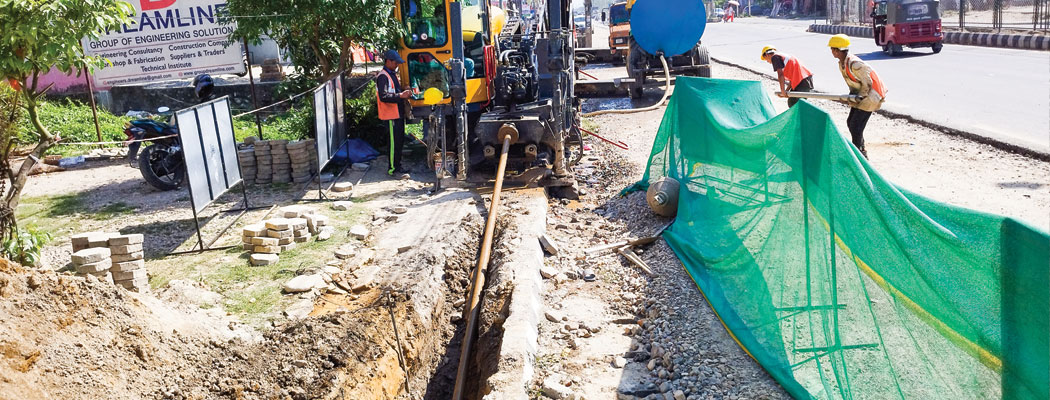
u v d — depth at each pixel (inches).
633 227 340.8
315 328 231.0
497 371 209.2
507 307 247.6
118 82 597.0
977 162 393.7
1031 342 124.0
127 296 213.9
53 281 198.1
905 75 737.6
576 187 401.7
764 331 214.5
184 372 204.5
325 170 446.0
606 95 764.6
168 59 597.3
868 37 1314.0
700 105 322.7
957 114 511.5
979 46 1016.9
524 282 263.0
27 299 187.8
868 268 172.9
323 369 216.2
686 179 341.4
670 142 368.5
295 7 453.1
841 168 182.4
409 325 252.2
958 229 142.3
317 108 389.1
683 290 261.7
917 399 157.6
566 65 425.4
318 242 315.3
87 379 181.5
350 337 229.3
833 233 188.1
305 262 290.0
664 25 628.1
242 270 283.0
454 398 221.1
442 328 271.4
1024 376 126.2
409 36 434.6
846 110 557.0
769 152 238.4
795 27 1899.6
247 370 212.4
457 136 395.9
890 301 165.6
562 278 283.3
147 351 201.5
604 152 493.4
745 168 264.7
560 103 391.9
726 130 282.0
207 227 339.3
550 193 401.7
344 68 480.7
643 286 272.7
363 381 218.8
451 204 367.2
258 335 230.8
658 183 341.7
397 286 268.8
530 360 216.4
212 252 304.5
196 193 307.4
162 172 409.4
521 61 485.7
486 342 239.9
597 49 1108.5
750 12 3051.2
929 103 561.9
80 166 482.3
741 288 239.3
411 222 341.4
